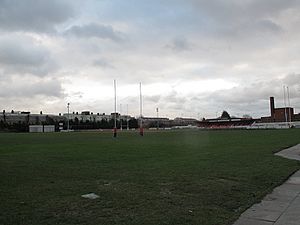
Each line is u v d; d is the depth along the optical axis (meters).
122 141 42.84
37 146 33.53
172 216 7.86
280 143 35.41
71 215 7.89
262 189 11.27
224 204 9.13
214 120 180.25
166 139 47.75
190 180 12.71
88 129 152.62
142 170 15.49
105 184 11.84
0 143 39.62
